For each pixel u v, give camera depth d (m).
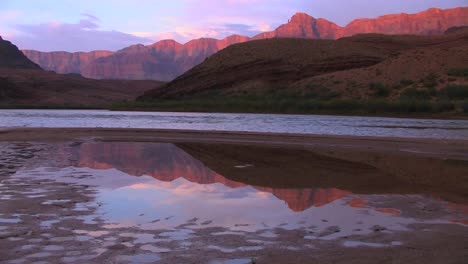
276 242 5.34
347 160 14.17
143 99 88.06
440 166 12.89
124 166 12.24
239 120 41.44
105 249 5.01
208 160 13.88
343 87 65.38
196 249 5.05
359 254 4.91
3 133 23.00
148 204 7.41
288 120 41.53
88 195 8.09
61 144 18.83
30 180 9.69
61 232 5.66
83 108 87.56
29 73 140.50
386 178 10.54
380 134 25.48
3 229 5.77
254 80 79.94
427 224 6.26
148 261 4.65
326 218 6.58
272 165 12.80
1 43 194.38
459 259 4.76
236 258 4.77
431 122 38.72
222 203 7.57
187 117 47.94
